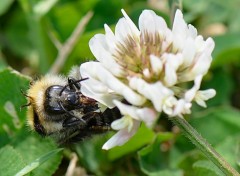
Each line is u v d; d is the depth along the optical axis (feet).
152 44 0.39
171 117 0.39
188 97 0.38
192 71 0.38
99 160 0.50
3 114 0.47
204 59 0.38
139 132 0.47
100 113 0.43
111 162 0.50
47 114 0.41
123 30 0.40
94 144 0.48
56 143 0.44
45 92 0.41
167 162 0.50
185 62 0.38
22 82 0.47
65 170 0.51
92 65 0.39
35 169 0.45
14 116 0.47
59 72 0.53
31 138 0.47
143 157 0.48
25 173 0.43
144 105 0.38
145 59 0.39
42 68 0.55
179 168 0.49
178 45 0.39
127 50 0.39
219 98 0.55
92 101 0.42
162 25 0.40
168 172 0.48
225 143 0.50
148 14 0.40
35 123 0.42
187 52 0.38
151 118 0.38
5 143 0.47
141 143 0.48
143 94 0.38
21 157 0.44
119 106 0.38
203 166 0.45
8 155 0.45
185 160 0.48
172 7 0.46
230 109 0.52
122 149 0.48
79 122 0.42
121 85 0.38
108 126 0.43
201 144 0.39
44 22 0.54
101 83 0.39
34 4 0.54
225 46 0.55
